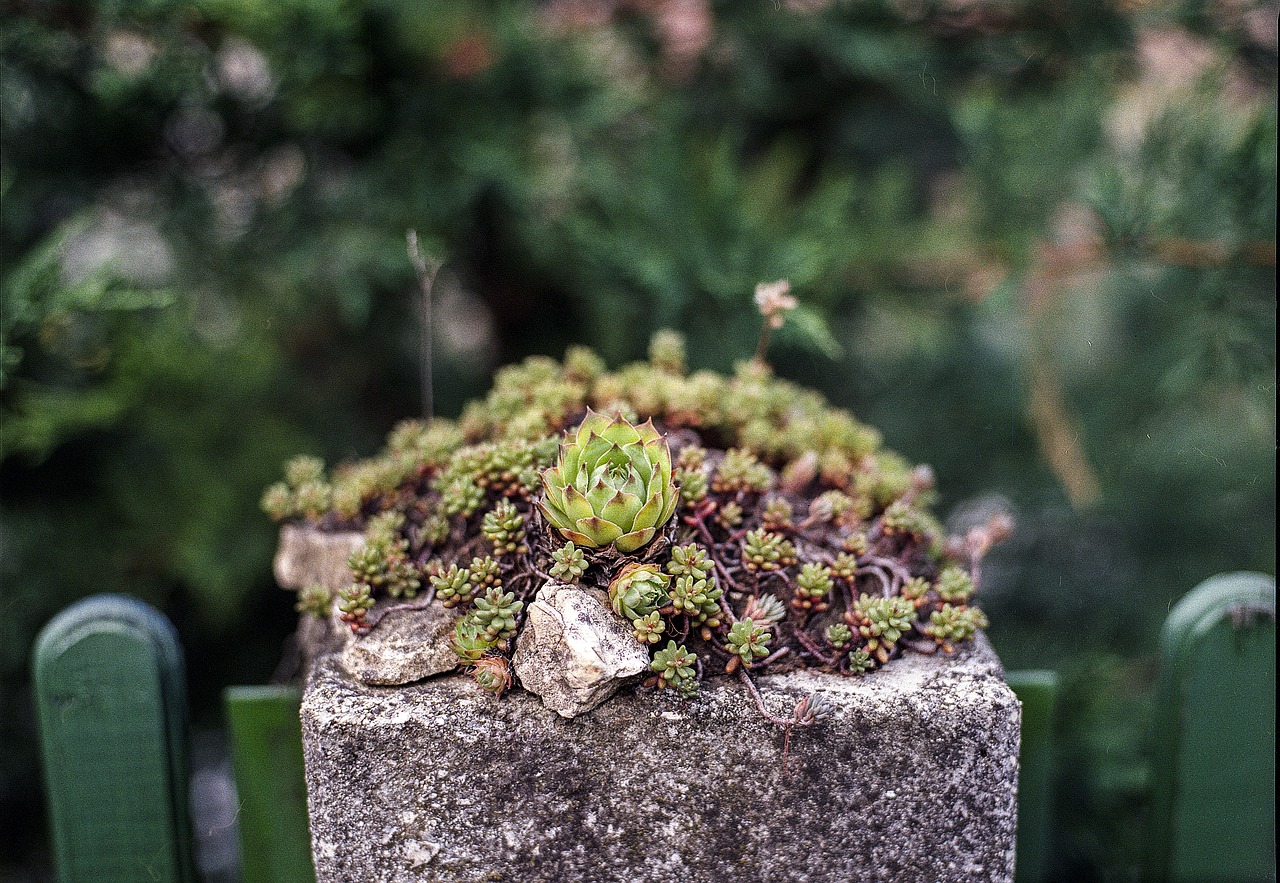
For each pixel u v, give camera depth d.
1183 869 1.64
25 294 1.97
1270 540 2.75
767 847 1.19
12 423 2.26
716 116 2.72
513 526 1.23
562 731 1.16
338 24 2.23
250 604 2.81
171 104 2.42
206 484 2.53
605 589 1.21
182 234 2.46
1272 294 2.27
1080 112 2.48
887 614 1.22
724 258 2.30
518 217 2.51
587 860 1.19
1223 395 2.67
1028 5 2.53
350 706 1.17
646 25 2.61
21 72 2.32
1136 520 2.82
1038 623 2.69
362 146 2.50
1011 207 2.50
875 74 2.55
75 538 2.63
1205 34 2.49
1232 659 1.58
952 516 2.92
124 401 2.43
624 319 2.52
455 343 3.13
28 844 2.83
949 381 2.95
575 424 1.45
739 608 1.25
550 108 2.49
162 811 1.53
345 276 2.38
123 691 1.49
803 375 2.80
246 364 2.55
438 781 1.17
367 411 2.92
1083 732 2.33
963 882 1.21
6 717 2.77
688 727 1.16
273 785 1.53
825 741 1.17
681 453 1.36
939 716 1.17
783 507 1.28
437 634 1.22
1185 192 2.33
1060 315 2.56
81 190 2.46
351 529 1.44
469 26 2.35
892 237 2.57
